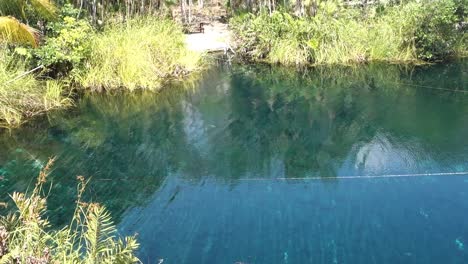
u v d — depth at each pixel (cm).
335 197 409
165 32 895
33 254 203
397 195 407
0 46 679
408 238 344
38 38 690
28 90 663
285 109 677
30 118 642
